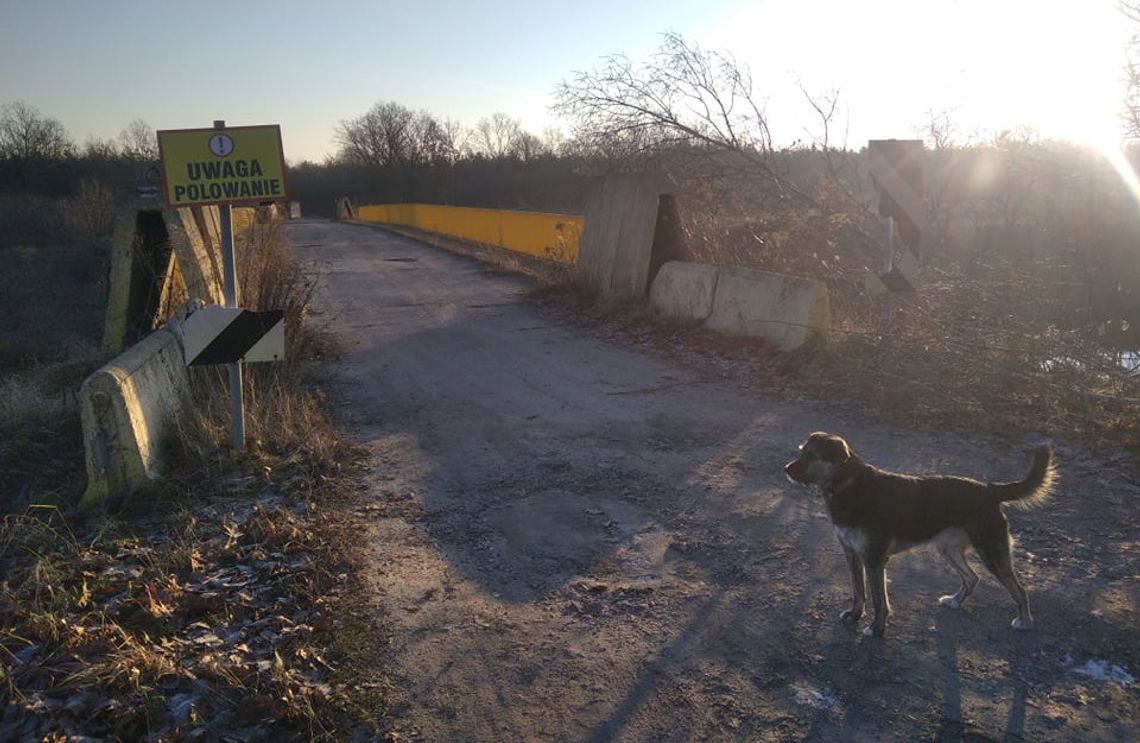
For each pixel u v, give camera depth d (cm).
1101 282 1187
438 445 827
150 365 737
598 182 1750
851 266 1373
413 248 3406
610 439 822
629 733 378
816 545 563
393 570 544
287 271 1509
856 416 844
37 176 5528
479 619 480
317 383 1091
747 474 707
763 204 1565
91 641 430
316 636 459
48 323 1731
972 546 448
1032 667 415
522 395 1014
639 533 596
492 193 6562
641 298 1491
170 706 387
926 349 909
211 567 535
